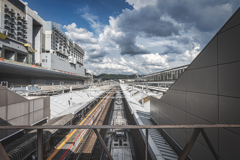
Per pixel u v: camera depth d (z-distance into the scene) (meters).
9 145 9.32
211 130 5.75
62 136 15.96
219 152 5.25
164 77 35.31
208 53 6.07
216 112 5.50
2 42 33.94
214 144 5.55
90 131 20.17
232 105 4.73
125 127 2.00
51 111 21.33
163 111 11.62
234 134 4.57
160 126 2.02
